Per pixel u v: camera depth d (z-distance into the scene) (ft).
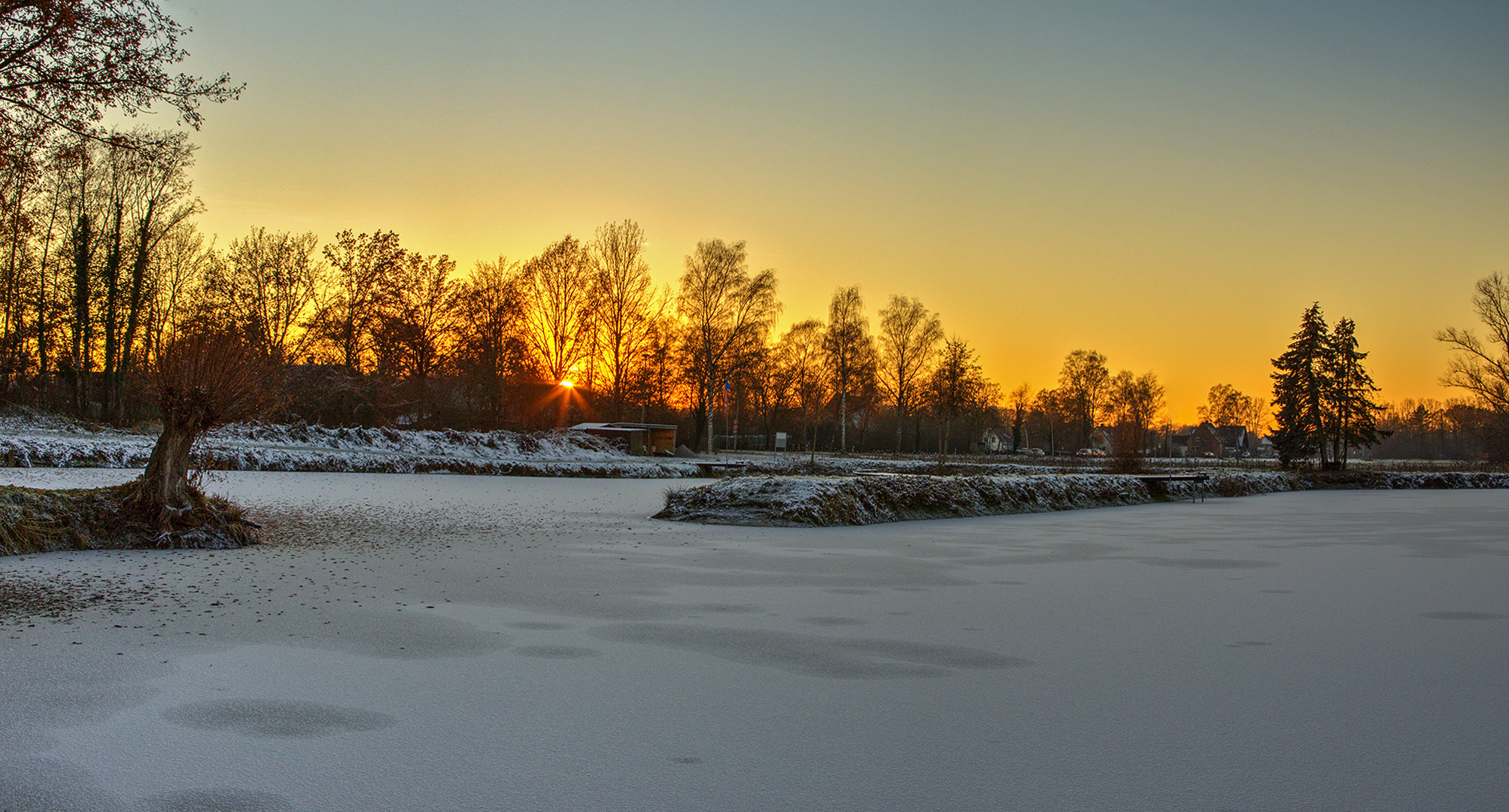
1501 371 204.44
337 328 172.65
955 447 336.90
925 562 44.60
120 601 28.73
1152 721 18.75
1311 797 14.74
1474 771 16.02
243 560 38.29
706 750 16.55
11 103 47.52
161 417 43.60
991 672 22.65
